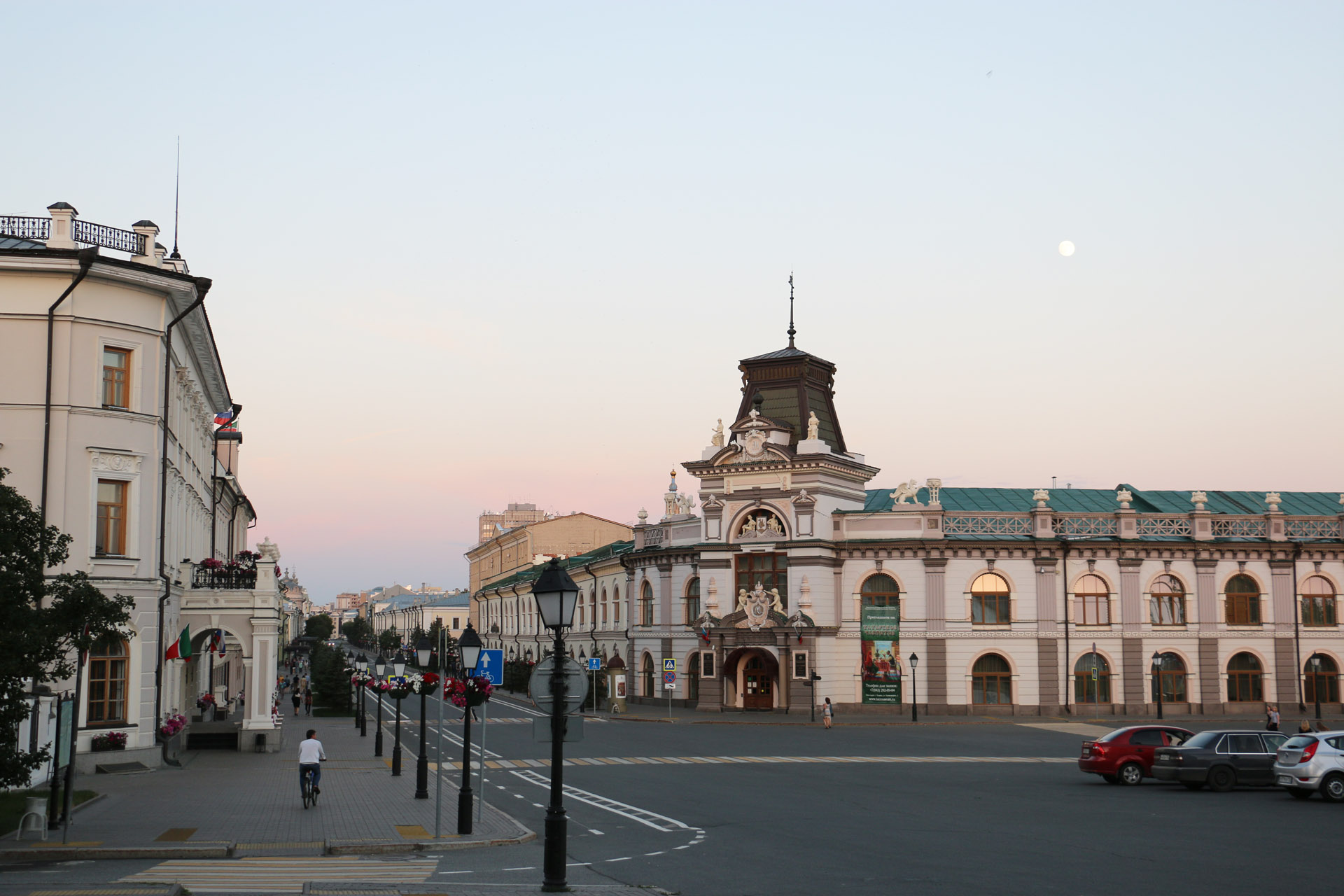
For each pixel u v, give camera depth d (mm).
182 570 47969
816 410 77938
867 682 69375
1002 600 69250
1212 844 23938
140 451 40719
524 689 99562
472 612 162375
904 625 69500
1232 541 69625
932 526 69938
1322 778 31875
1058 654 68500
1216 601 69375
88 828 26094
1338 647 69500
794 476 71812
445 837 25281
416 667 118625
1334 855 22578
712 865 21562
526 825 27609
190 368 49906
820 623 69562
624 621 88188
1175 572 69625
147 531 40875
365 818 28672
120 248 41438
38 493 38656
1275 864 21469
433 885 18875
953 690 68562
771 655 71625
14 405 38719
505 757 46781
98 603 24828
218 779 37781
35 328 39156
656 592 81875
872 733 58875
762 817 28797
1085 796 33438
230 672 80750
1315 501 77375
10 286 39062
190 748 48438
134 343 40875
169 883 18109
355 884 18922
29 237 41344
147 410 41062
